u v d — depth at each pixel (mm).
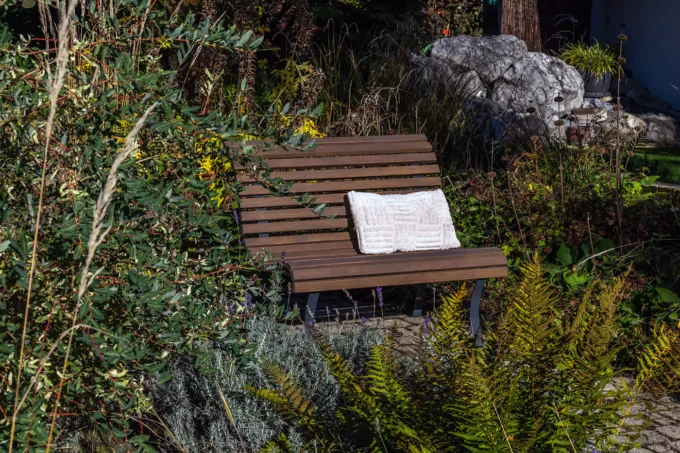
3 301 2184
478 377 2408
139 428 3320
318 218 5121
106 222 2211
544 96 10047
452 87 8133
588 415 2621
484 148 7375
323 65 8492
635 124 11625
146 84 2514
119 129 2740
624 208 5711
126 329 2396
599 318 2803
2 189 2312
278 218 5043
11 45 2488
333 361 3008
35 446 2041
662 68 13156
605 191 6031
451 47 10117
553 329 2807
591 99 12305
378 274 4449
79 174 2357
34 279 2109
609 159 7105
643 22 13430
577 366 2668
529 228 5695
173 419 3227
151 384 3414
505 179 6367
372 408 2719
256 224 4984
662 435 3533
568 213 5684
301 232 5191
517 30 12266
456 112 7773
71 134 2541
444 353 2871
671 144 11367
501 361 2699
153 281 2375
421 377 2836
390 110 7648
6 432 1940
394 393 2758
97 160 2312
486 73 9938
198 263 2832
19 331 2230
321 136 6418
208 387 3322
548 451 2605
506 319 2789
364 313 5398
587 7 14453
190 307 2547
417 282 4520
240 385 3324
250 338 3740
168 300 2436
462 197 6277
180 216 2773
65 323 2178
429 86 8156
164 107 2486
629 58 13773
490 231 5828
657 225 5484
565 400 2658
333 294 5910
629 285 4762
